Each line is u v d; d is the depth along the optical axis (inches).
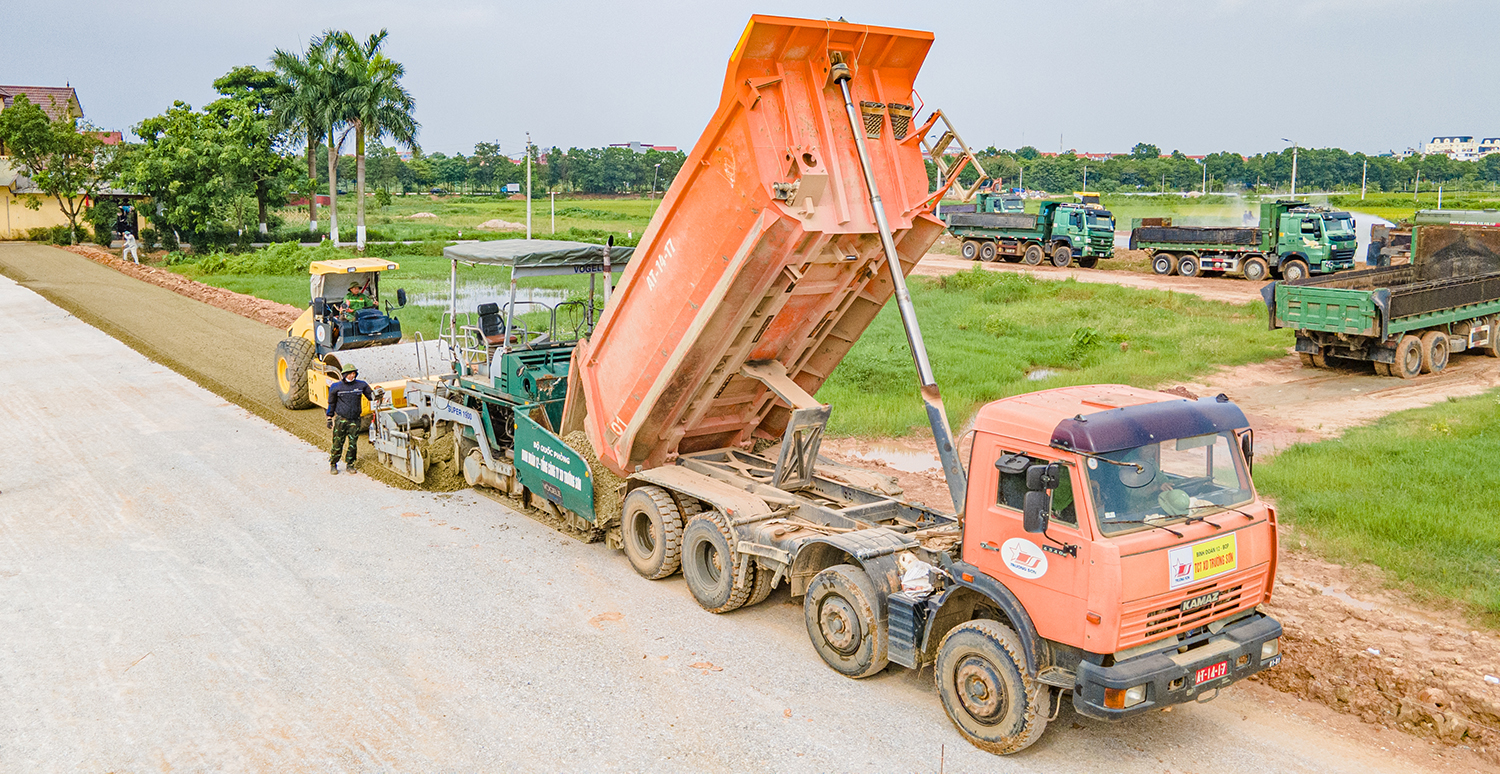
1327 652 308.2
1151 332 970.7
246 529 430.3
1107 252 1605.6
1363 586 362.9
